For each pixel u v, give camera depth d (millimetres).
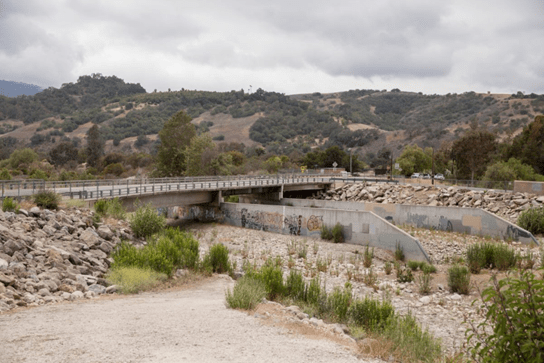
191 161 92750
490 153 88188
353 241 41281
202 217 59000
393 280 26344
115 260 19719
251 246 39688
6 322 10109
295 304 15250
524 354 5301
